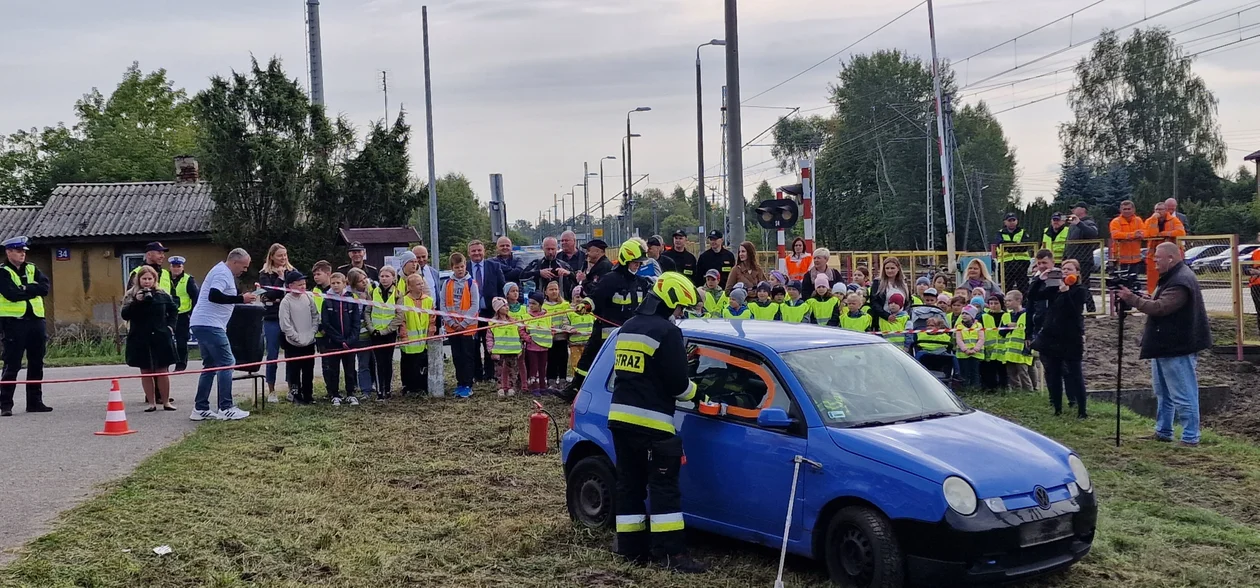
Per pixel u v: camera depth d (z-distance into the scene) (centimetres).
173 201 3106
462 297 1317
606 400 711
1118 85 6688
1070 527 583
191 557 640
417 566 636
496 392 1347
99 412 1176
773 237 7606
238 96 2844
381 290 1282
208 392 1120
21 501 762
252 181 2823
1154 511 780
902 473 562
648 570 626
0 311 1139
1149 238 1745
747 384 652
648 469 638
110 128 5331
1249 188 6769
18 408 1212
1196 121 6581
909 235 6594
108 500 761
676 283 638
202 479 839
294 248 2853
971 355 1324
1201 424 1377
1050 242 1928
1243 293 1789
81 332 2611
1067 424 1125
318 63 3088
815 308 1339
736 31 1642
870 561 573
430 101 2783
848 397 634
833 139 7275
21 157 5128
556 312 1329
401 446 1000
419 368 1332
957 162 6462
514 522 732
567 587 601
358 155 2953
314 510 759
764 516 623
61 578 591
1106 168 6431
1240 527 736
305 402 1256
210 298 1101
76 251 2859
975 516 547
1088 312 1856
